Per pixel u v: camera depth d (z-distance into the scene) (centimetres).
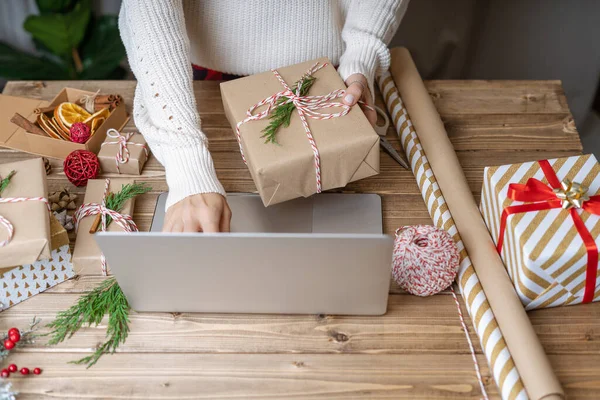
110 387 102
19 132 145
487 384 102
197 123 127
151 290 108
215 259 101
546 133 147
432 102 147
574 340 108
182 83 125
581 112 276
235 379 103
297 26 142
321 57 145
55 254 116
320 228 122
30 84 161
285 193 117
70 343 108
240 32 142
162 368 104
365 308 110
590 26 286
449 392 101
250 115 121
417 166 133
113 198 127
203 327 110
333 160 115
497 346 102
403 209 129
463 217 121
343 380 103
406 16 293
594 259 104
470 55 293
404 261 110
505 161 140
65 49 264
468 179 136
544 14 289
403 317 111
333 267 101
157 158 128
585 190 112
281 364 105
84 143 138
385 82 152
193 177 119
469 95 157
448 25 294
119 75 288
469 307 110
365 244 97
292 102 121
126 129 148
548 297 109
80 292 116
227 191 132
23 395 101
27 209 111
